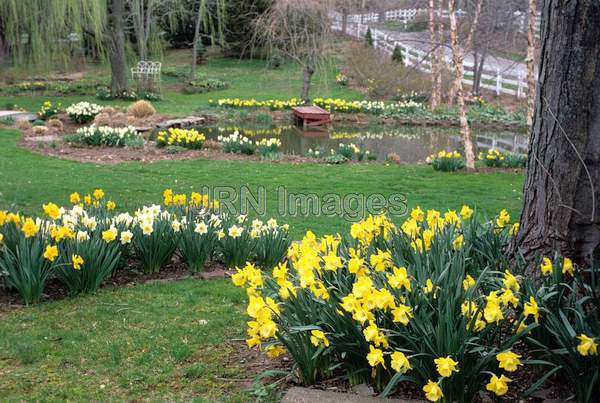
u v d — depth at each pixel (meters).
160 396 3.47
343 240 4.62
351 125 25.22
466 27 24.73
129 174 12.82
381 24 43.12
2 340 4.23
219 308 5.07
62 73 35.88
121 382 3.63
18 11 23.14
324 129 23.89
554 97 4.12
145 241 6.00
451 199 11.05
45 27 23.56
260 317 3.53
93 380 3.66
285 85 34.38
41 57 24.67
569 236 4.10
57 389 3.52
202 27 41.78
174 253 6.54
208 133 21.77
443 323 3.18
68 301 5.14
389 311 3.39
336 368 3.70
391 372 3.44
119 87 29.73
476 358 3.29
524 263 4.14
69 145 16.41
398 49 33.16
